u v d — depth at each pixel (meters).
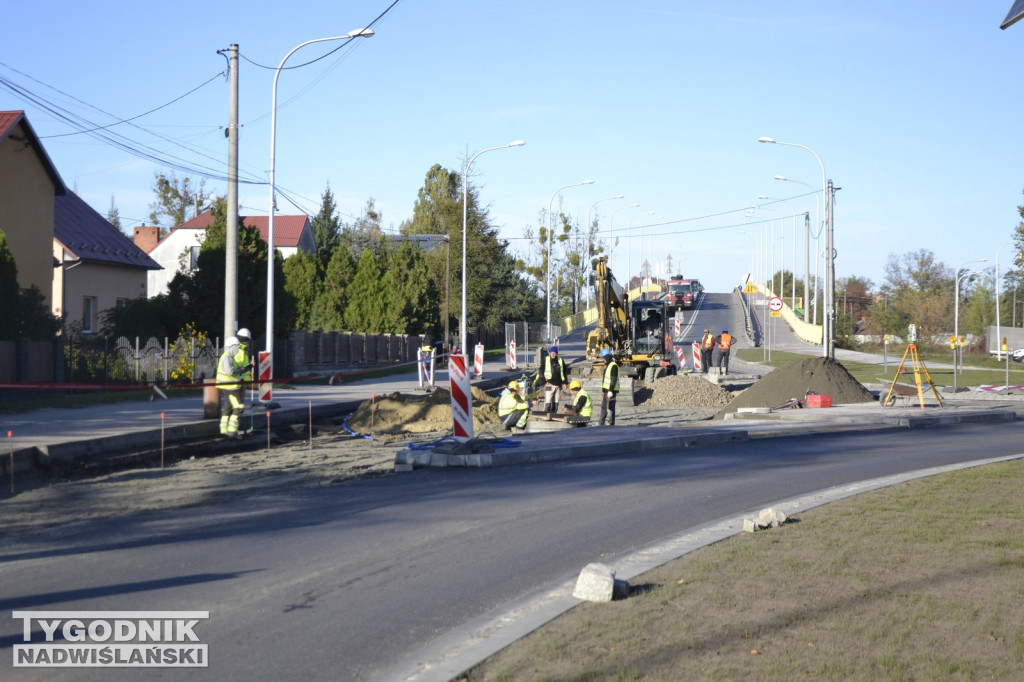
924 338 74.06
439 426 20.84
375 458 15.30
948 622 5.89
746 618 6.01
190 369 28.50
